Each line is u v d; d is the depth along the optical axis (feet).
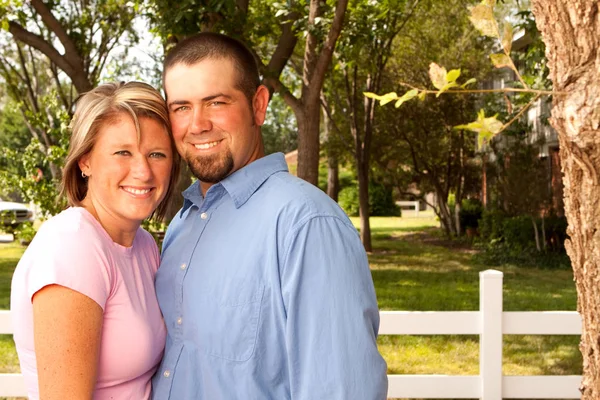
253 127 6.68
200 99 6.33
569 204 7.45
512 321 14.02
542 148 57.62
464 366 21.68
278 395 5.89
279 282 5.83
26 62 58.90
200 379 6.15
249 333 5.88
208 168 6.40
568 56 6.79
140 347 6.18
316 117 27.04
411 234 73.97
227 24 23.56
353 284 5.68
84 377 5.59
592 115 6.47
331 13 26.73
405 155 66.28
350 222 6.05
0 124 116.88
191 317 6.20
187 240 6.54
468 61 59.36
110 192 6.34
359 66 52.16
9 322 13.62
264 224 5.98
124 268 6.30
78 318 5.61
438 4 58.75
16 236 28.60
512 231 50.70
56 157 27.25
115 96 6.36
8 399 16.46
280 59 26.94
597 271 7.21
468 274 43.45
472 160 70.85
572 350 23.59
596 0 6.55
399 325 14.10
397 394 14.48
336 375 5.47
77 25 41.09
